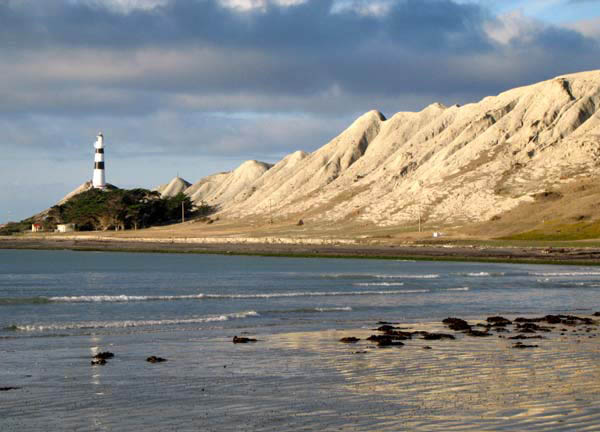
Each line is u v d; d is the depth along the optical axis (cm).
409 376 2516
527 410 1950
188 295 6059
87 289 6981
